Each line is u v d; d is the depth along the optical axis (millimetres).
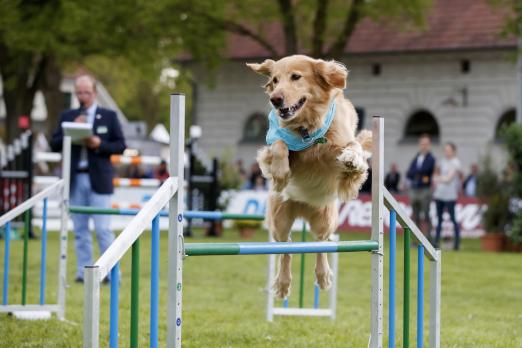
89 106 10141
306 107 5844
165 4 22984
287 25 24578
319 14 23984
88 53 26656
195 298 9750
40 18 24656
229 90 32188
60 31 24766
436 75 29000
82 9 23234
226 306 9188
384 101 29797
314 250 5258
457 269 13219
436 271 5918
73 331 7273
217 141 32438
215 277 11875
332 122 5926
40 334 7125
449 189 16750
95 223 10102
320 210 6488
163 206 4602
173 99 4730
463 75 28578
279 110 5746
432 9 27578
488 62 28203
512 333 7797
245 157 31828
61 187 8078
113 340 4285
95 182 9945
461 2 29625
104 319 7879
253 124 32062
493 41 27672
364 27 30156
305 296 10359
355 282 11688
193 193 19344
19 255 14055
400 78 29578
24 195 17500
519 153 17203
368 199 20453
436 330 5906
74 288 10039
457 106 28641
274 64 6059
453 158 16812
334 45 24438
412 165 16859
